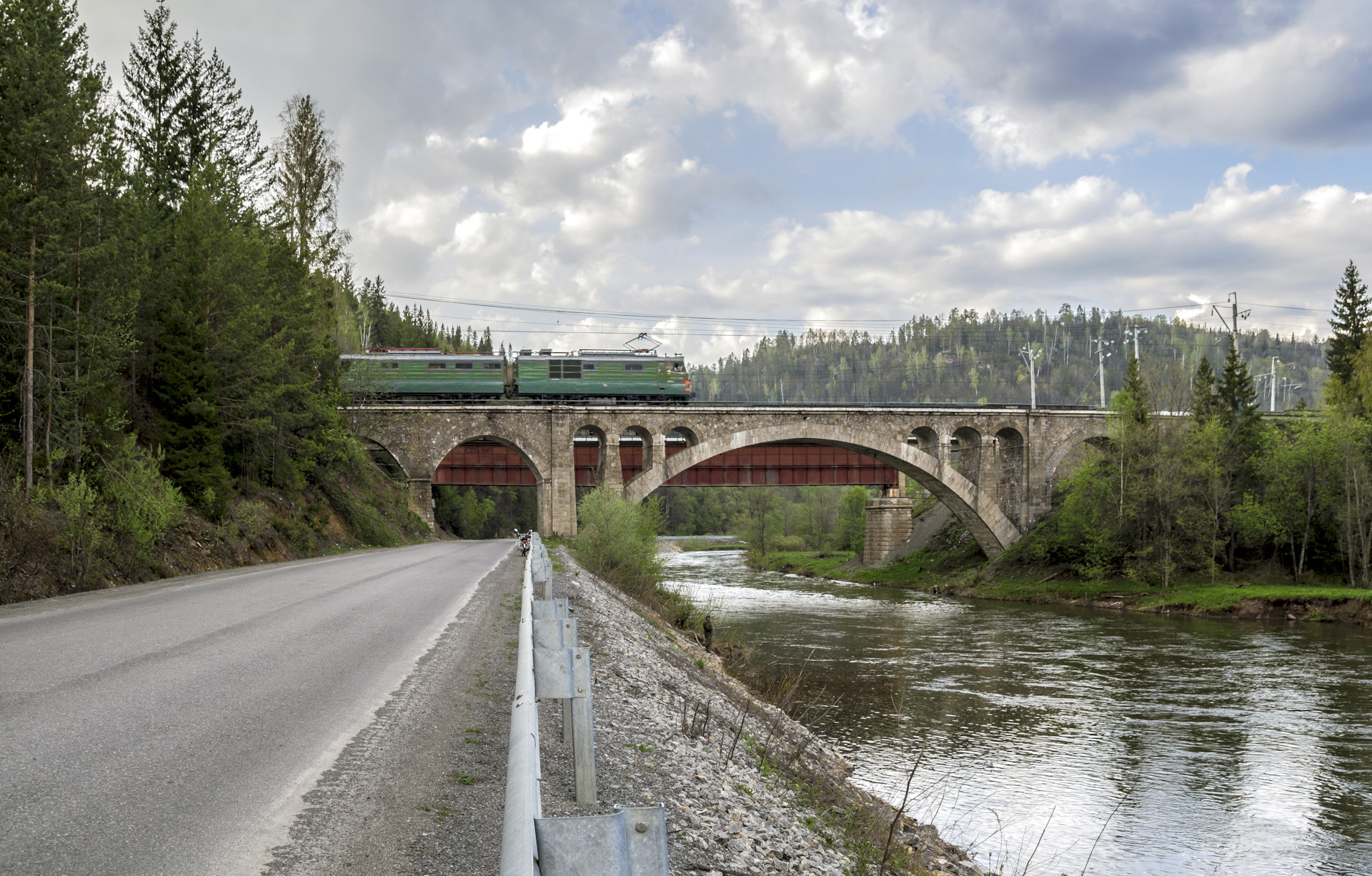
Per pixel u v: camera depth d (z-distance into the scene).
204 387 33.28
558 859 1.95
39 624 13.33
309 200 54.16
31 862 4.43
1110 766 20.83
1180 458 62.47
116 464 25.64
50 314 24.98
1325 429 62.69
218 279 35.84
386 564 31.03
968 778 19.38
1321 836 16.61
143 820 5.16
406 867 4.75
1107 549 64.06
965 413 74.25
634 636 19.80
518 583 24.30
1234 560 64.25
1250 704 27.94
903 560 85.94
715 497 180.12
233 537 30.81
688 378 70.88
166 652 11.01
